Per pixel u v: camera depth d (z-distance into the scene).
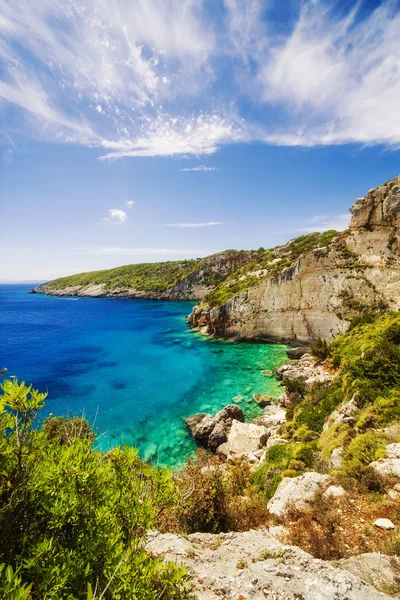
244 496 12.78
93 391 35.78
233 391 34.78
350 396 18.75
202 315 71.19
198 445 24.14
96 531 2.91
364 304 44.62
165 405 31.70
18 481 2.74
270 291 55.66
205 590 4.71
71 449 3.06
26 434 3.10
